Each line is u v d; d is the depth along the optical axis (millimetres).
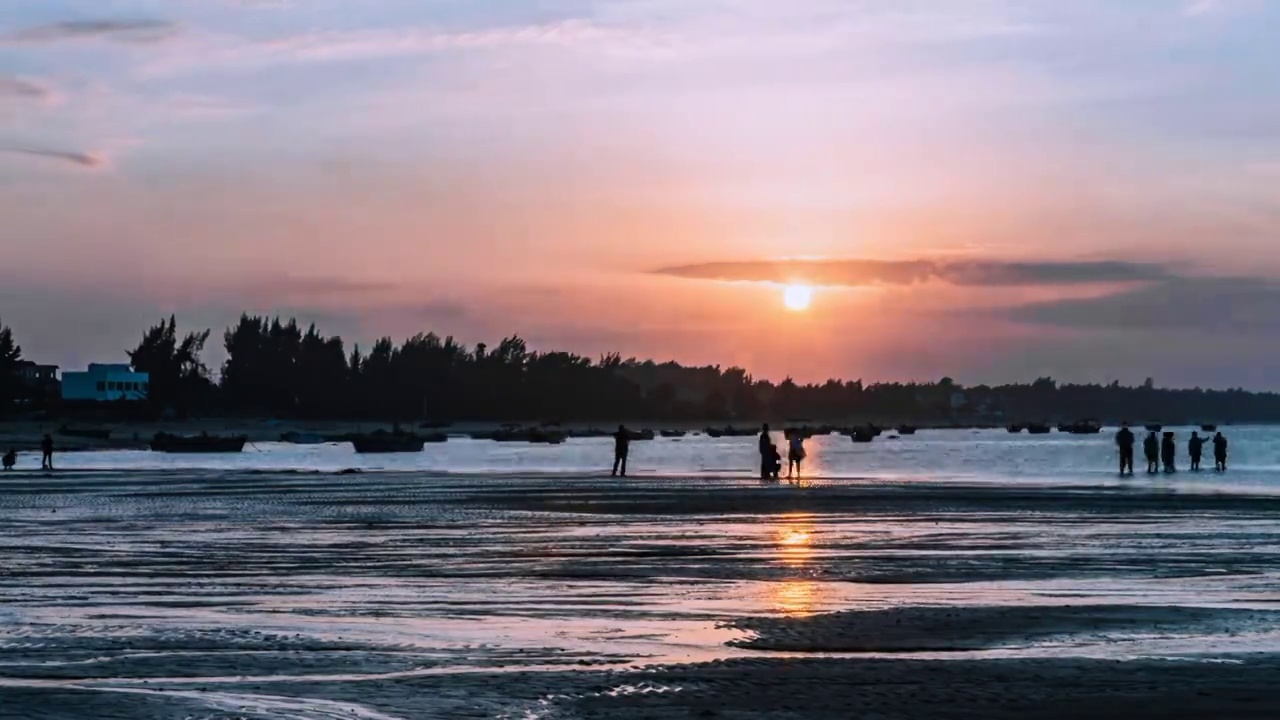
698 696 13352
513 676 14383
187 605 20141
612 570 24594
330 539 31312
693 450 180125
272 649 16141
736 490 52781
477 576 23750
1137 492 49750
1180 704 12906
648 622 18188
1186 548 28422
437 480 64562
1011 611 18922
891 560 26172
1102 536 31391
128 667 14984
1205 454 149125
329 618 18734
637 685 13883
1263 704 12914
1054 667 14781
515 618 18672
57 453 139375
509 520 37094
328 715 12523
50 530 34312
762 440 62594
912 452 153750
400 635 17172
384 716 12492
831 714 12570
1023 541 30141
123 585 22703
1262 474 68062
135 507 43938
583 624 18062
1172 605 19547
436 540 30875
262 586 22484
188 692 13602
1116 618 18266
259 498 48969
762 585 22297
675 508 41750
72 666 15078
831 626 17703
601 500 46219
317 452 158125
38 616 18953
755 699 13211
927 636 16891
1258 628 17469
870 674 14430
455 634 17219
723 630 17469
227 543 30391
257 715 12516
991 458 122938
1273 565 25203
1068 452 147250
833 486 55969
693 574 23891
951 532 32625
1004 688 13680
